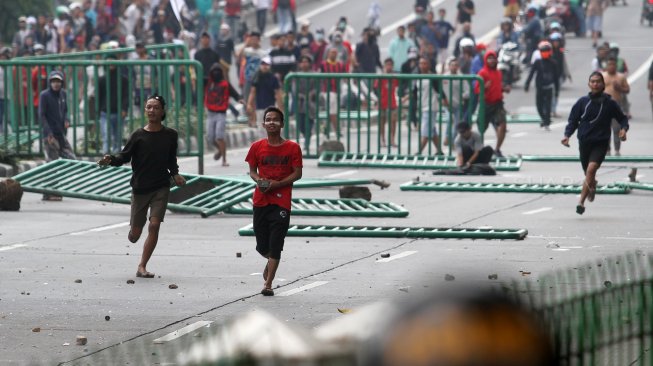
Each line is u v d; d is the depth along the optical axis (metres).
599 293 10.46
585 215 43.94
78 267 32.53
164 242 37.94
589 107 42.84
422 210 46.41
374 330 2.58
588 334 10.29
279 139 28.41
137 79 72.31
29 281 30.08
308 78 64.81
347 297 27.22
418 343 2.51
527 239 37.59
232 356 4.02
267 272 27.77
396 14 161.00
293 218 43.97
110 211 47.19
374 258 33.75
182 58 77.12
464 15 142.50
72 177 50.38
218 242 37.88
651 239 37.22
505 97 114.31
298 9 166.38
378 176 59.31
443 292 2.56
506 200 49.53
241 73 92.75
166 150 31.16
